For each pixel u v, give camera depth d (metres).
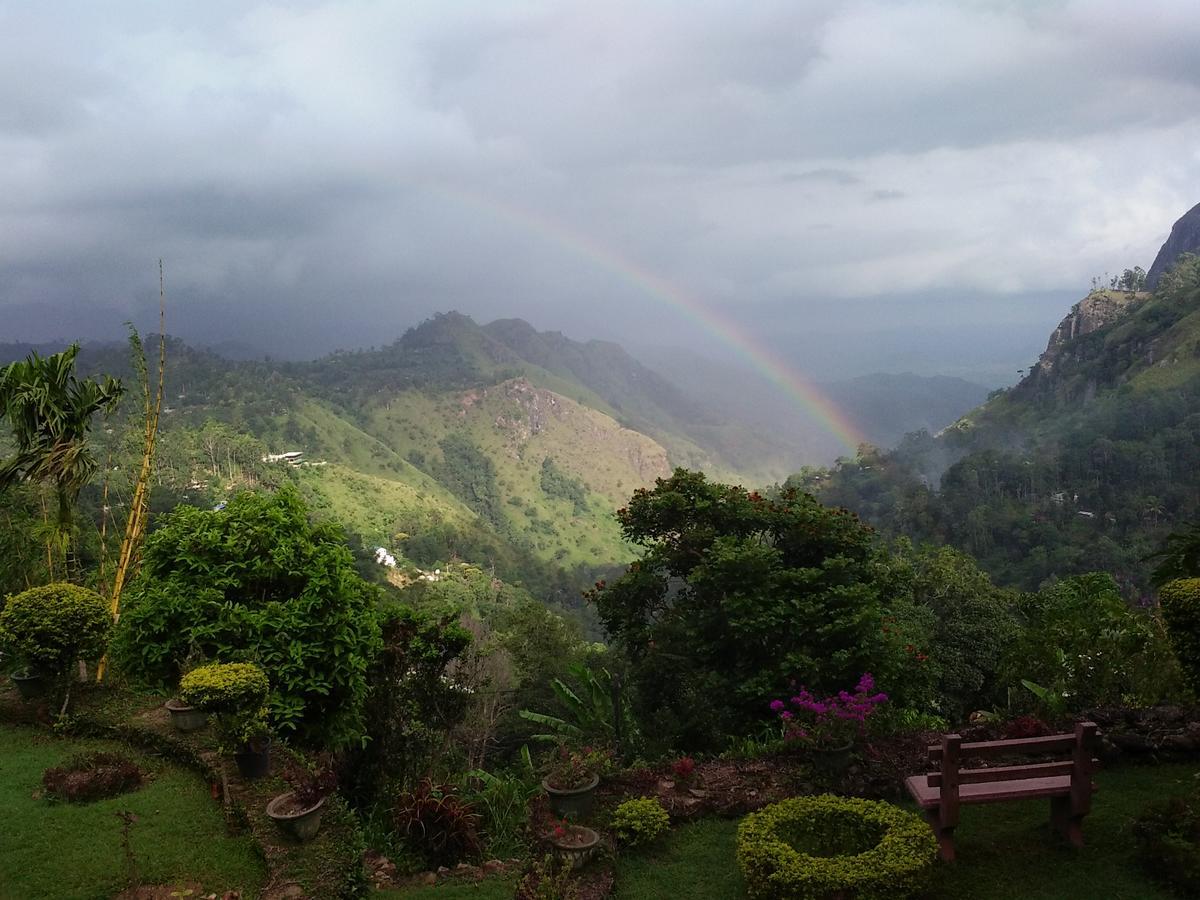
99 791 7.32
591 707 11.84
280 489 8.56
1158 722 7.77
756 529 13.47
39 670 9.98
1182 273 170.12
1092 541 91.56
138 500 11.66
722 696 11.39
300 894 5.50
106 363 189.00
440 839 6.41
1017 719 8.34
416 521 142.62
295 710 7.21
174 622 7.86
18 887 5.69
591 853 6.20
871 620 10.84
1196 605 6.04
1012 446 151.62
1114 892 5.37
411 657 8.52
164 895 5.66
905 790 7.26
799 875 5.01
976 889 5.52
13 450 11.46
